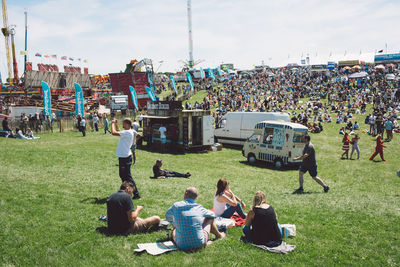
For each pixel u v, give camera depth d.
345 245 5.86
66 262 4.88
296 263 5.06
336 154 21.30
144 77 53.16
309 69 76.25
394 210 8.39
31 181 10.00
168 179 12.39
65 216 6.91
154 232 6.27
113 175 12.12
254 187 11.70
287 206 8.71
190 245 5.38
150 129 22.28
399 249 5.71
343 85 51.91
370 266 5.04
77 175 11.56
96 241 5.67
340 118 33.44
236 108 45.97
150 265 4.87
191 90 61.22
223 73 86.12
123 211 5.99
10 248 5.23
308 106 41.19
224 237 6.04
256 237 5.71
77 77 52.47
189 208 5.48
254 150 18.53
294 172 16.31
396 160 18.84
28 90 46.44
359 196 10.36
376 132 27.95
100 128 32.09
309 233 6.47
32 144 19.36
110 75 53.38
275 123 17.75
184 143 20.73
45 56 44.56
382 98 39.50
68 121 28.78
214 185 11.63
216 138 25.36
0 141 20.02
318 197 10.07
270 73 74.94
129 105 52.47
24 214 6.88
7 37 59.84
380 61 72.50
